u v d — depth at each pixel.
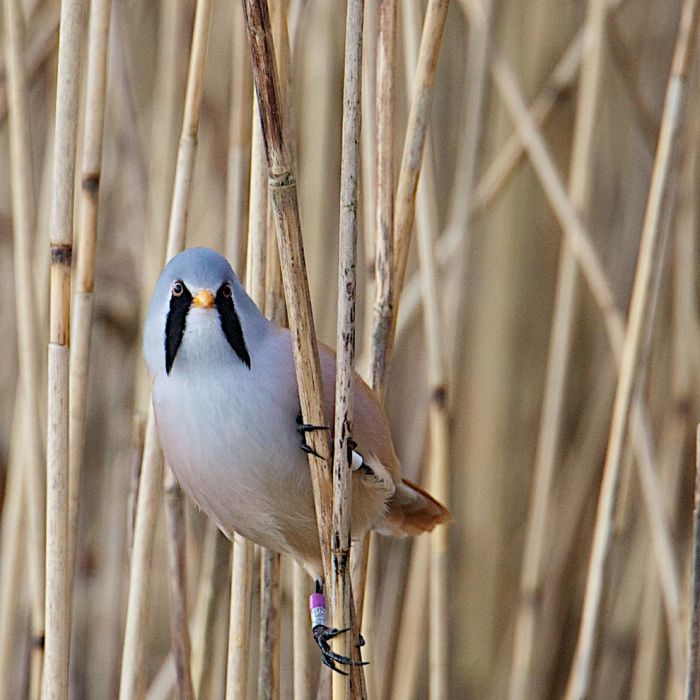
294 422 4.71
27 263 5.94
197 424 4.71
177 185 5.43
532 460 9.69
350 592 4.36
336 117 8.27
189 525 7.68
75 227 7.85
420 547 7.50
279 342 4.83
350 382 4.24
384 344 5.18
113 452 8.56
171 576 5.80
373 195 5.65
